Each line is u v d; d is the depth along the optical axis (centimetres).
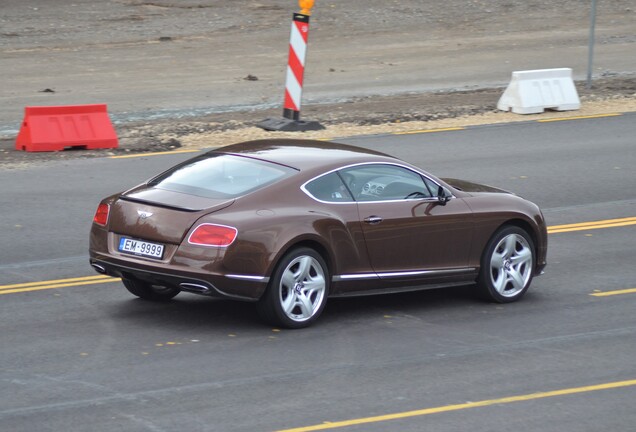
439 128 5016
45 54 7050
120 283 2656
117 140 4441
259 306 2255
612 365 2108
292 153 2416
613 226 3425
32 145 4288
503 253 2577
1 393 1859
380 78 6512
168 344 2166
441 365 2083
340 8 8806
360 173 2398
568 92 5559
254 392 1894
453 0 9206
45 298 2500
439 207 2472
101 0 8825
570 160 4391
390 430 1728
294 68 4828
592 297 2650
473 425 1761
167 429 1705
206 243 2159
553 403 1878
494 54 7438
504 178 4022
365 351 2161
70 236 3109
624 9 9200
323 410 1812
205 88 6116
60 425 1711
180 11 8575
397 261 2412
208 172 2342
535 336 2306
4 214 3338
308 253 2270
